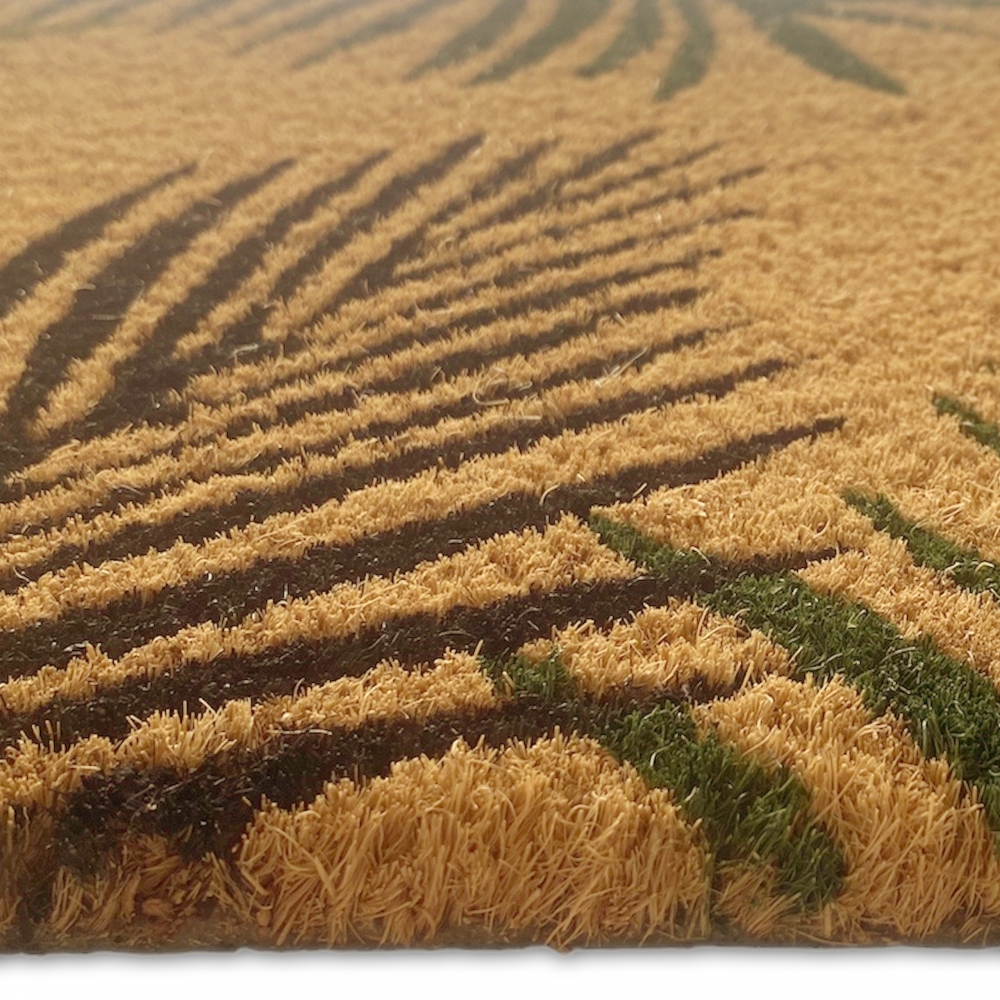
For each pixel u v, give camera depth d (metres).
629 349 0.24
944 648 0.17
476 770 0.15
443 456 0.21
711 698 0.16
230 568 0.18
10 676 0.16
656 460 0.21
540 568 0.18
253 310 0.25
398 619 0.17
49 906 0.14
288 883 0.14
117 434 0.21
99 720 0.15
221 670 0.16
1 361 0.23
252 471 0.21
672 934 0.14
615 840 0.14
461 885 0.14
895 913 0.14
